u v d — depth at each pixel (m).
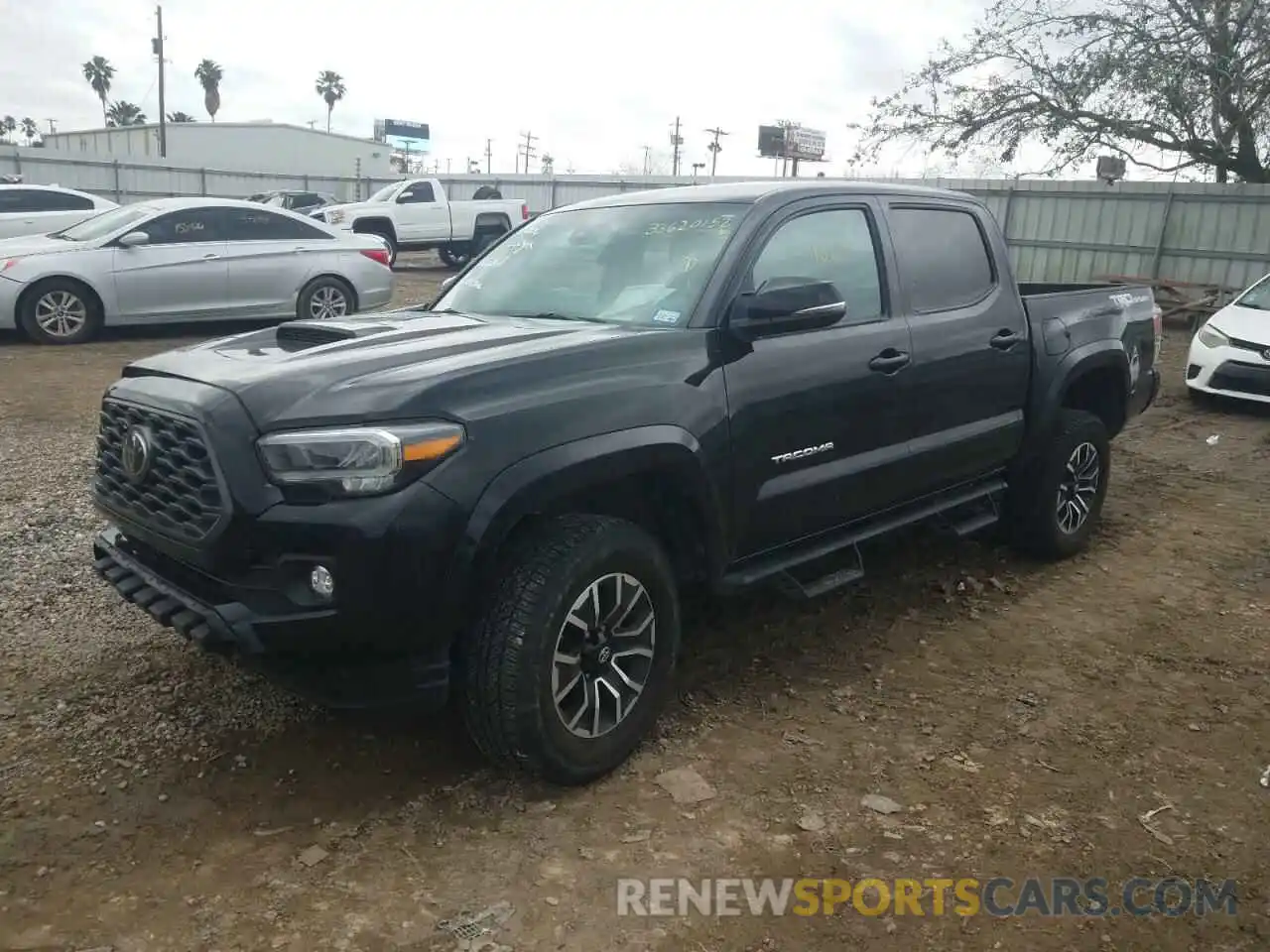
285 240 12.32
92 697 3.72
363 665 2.94
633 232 4.15
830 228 4.18
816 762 3.43
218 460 2.86
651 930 2.61
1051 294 5.34
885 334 4.20
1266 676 4.15
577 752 3.16
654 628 3.38
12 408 8.10
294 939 2.56
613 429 3.20
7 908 2.65
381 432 2.80
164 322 11.61
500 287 4.33
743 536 3.72
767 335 3.67
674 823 3.07
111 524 3.62
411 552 2.81
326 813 3.09
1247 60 17.17
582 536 3.12
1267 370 9.55
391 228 23.55
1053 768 3.42
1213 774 3.40
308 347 3.45
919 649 4.37
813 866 2.88
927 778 3.34
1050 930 2.64
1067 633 4.56
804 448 3.86
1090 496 5.54
